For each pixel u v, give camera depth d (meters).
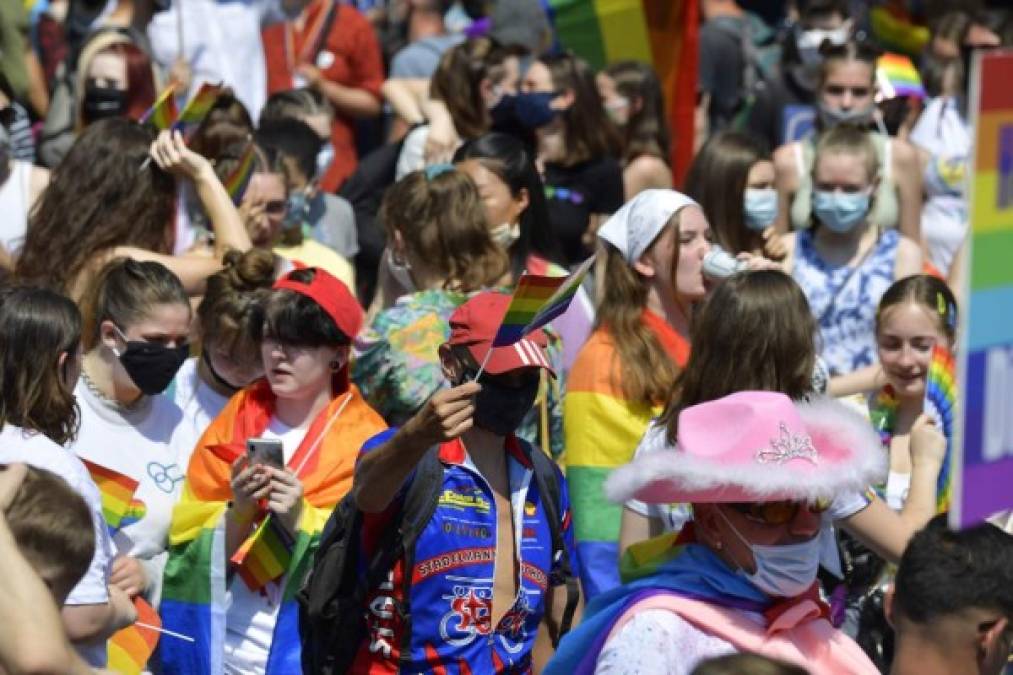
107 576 14.55
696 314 16.06
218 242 20.97
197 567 17.48
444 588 14.95
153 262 18.14
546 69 27.70
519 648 15.41
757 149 23.59
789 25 43.78
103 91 26.52
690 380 15.25
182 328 17.81
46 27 33.81
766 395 13.66
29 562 12.36
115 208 20.72
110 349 17.78
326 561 14.88
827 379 19.33
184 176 21.14
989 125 9.87
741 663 10.18
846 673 13.77
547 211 23.22
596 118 27.69
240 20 31.59
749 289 15.03
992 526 13.16
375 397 19.72
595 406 18.66
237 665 17.69
